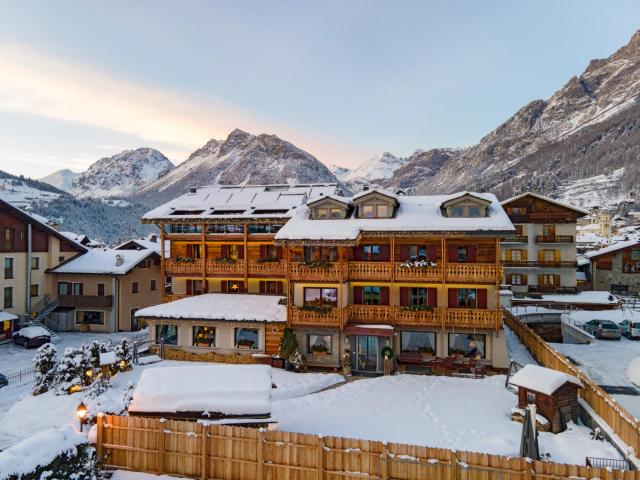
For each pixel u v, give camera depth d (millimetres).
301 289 29547
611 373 25719
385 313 27859
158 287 48406
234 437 14188
